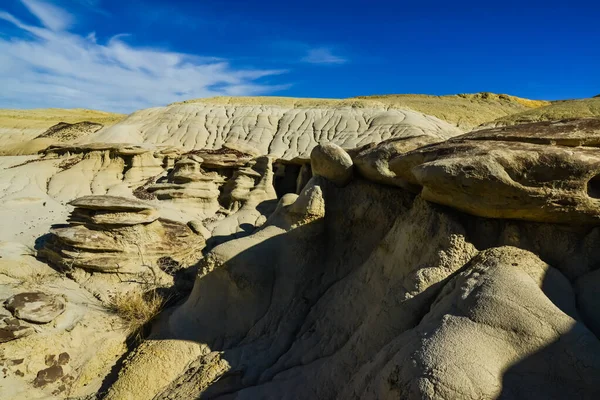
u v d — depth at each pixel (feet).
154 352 18.81
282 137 112.78
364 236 20.68
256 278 20.10
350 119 118.11
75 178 51.72
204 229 37.76
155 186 49.14
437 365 9.50
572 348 9.39
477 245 14.01
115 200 28.12
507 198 12.76
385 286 15.97
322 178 22.44
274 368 16.72
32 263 28.17
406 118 114.52
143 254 28.43
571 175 11.96
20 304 20.24
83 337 20.80
